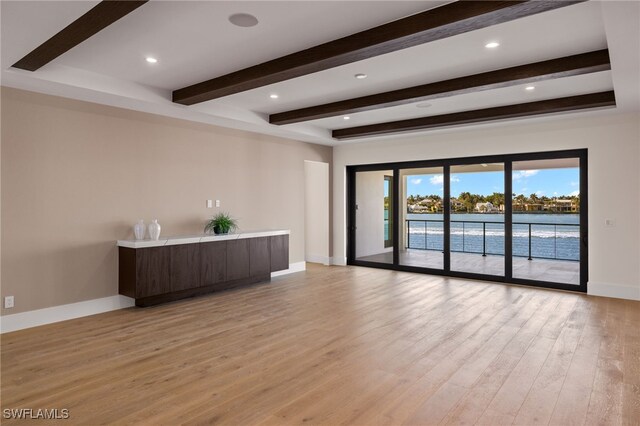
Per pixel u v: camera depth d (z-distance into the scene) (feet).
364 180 25.96
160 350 11.20
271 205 22.22
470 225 21.72
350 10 9.04
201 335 12.46
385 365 10.15
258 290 18.78
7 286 12.85
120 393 8.70
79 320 14.05
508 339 11.99
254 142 21.29
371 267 25.43
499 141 20.34
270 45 10.98
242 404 8.23
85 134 14.66
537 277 19.81
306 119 18.39
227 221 18.76
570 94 15.66
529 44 10.88
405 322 13.73
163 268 15.72
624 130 17.10
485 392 8.71
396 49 10.15
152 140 16.78
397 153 23.84
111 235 15.43
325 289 18.99
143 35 10.34
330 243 26.81
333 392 8.73
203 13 9.18
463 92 14.01
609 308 15.48
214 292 18.26
